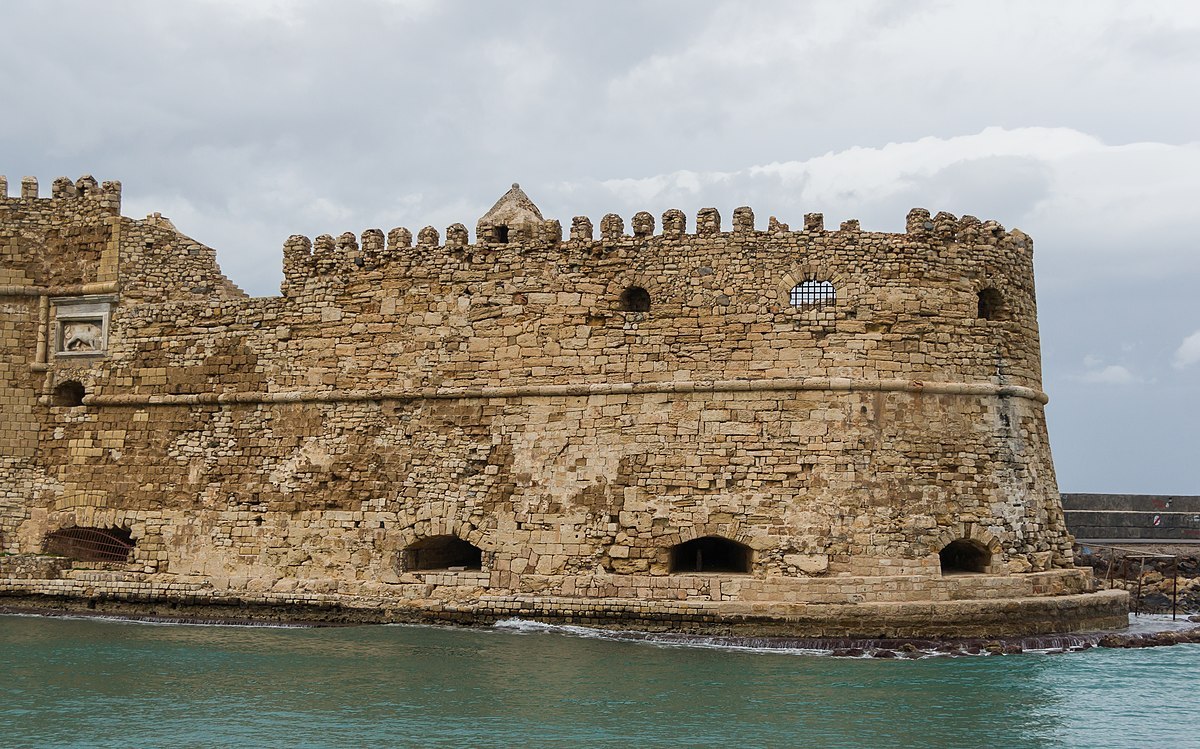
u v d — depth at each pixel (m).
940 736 28.94
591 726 29.41
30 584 46.34
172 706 31.30
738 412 40.28
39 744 27.92
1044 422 43.84
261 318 46.09
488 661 36.12
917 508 39.41
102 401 47.56
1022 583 39.81
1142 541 63.53
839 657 36.94
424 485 43.06
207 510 45.53
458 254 43.94
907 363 40.25
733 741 28.23
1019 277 43.00
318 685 33.41
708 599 39.31
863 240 40.78
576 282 42.47
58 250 49.12
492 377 42.97
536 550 41.41
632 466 40.88
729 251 41.28
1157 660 37.47
